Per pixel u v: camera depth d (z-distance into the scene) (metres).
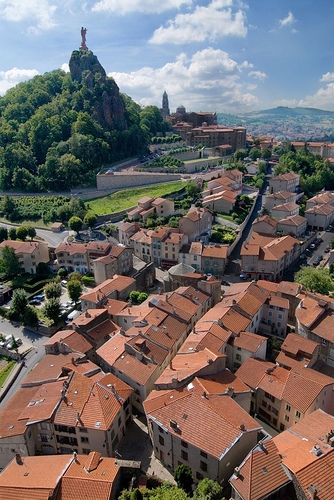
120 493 50.72
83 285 124.69
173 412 56.50
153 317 83.38
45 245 137.25
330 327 80.44
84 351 77.44
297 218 160.88
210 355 67.00
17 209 179.88
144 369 69.81
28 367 89.44
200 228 145.75
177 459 55.34
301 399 62.41
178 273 111.44
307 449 49.16
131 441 63.56
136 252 142.75
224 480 50.91
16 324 107.38
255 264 124.31
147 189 199.88
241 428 51.69
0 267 132.00
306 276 107.81
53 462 53.81
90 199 193.50
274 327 92.19
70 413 60.31
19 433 58.62
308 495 42.97
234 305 85.31
